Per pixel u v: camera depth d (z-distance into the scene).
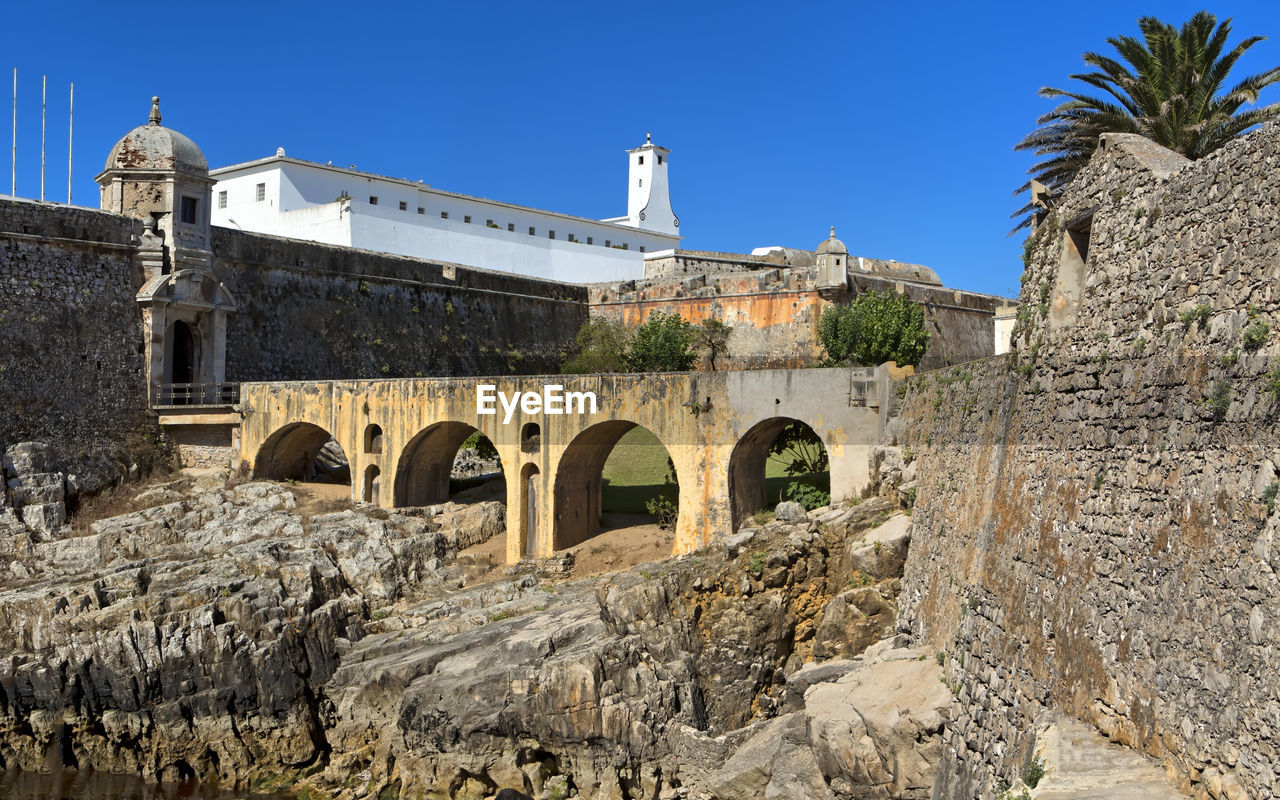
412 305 58.41
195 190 49.81
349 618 36.81
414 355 57.88
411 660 32.22
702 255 71.31
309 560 37.91
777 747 24.16
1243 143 13.74
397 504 43.88
